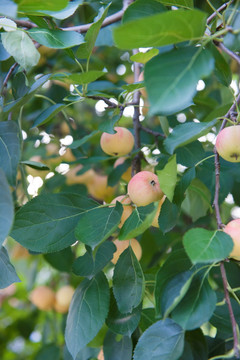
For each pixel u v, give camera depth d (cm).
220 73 54
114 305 54
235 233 45
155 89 38
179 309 45
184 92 38
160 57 40
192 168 53
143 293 53
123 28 38
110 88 73
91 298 53
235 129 49
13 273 52
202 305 45
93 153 90
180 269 48
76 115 99
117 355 56
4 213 42
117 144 64
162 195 53
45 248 51
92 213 51
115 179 70
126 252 52
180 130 49
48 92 83
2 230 42
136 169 65
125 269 52
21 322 104
